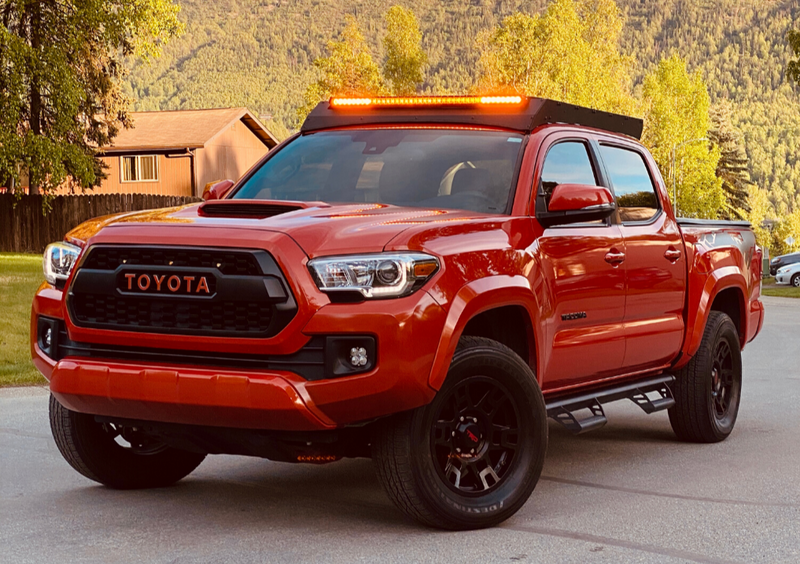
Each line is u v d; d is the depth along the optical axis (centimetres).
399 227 463
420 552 448
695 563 438
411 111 613
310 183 588
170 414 449
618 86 7331
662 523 504
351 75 6481
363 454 480
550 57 6550
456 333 457
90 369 460
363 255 442
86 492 560
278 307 432
